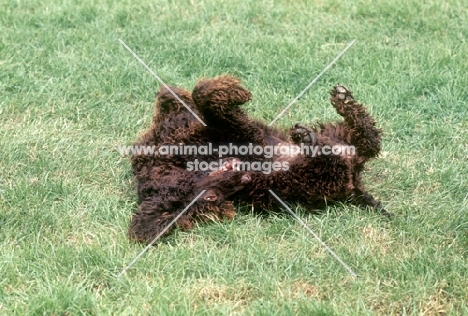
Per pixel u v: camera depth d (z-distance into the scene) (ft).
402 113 23.84
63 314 15.49
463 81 25.11
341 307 15.47
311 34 28.86
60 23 30.07
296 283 16.42
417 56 27.17
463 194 19.84
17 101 24.54
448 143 22.27
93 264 16.94
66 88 25.34
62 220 18.70
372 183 20.44
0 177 20.88
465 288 15.99
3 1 31.91
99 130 23.34
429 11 30.86
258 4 31.53
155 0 32.07
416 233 17.94
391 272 16.53
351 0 31.86
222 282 16.40
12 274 16.52
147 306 15.43
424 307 15.58
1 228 18.40
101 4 31.50
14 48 27.78
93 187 20.45
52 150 22.00
